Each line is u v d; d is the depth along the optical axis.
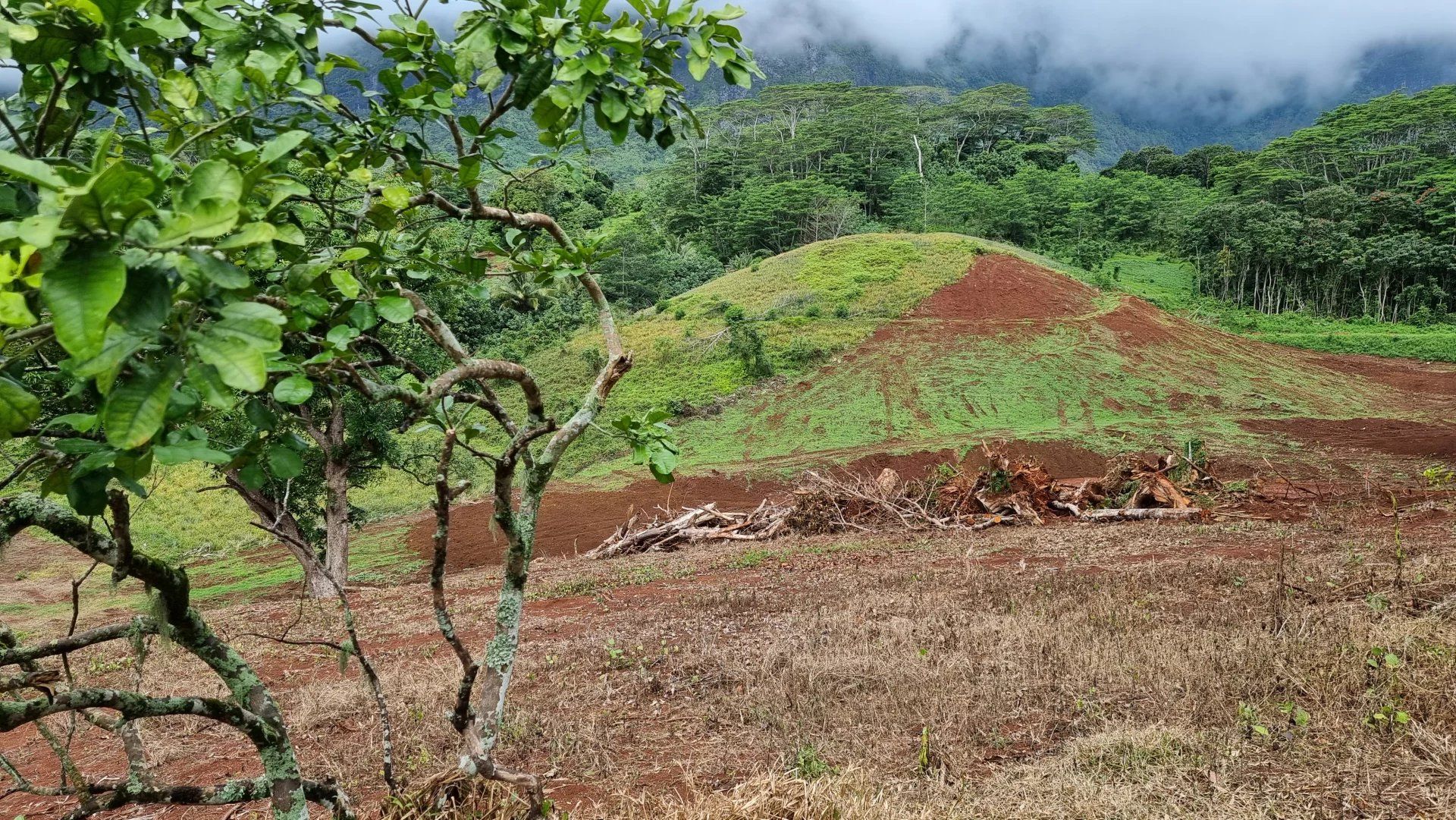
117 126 2.15
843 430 35.66
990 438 32.78
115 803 2.08
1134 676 5.64
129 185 1.08
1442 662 4.94
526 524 3.20
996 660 6.30
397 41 2.40
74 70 1.80
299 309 1.91
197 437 1.66
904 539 15.37
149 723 6.84
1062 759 4.49
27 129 1.90
